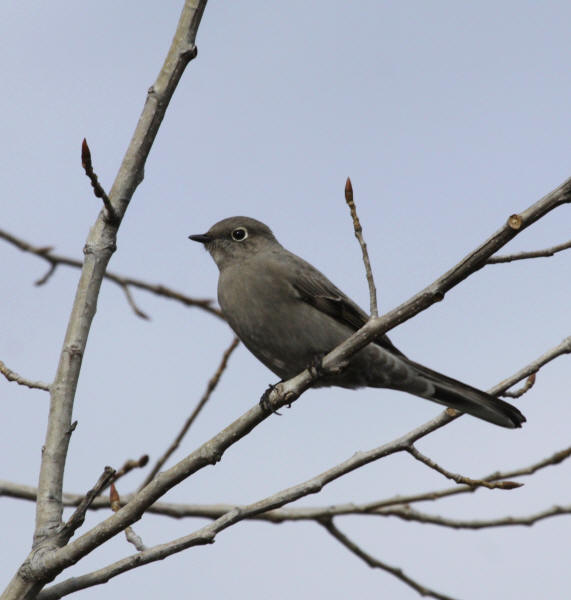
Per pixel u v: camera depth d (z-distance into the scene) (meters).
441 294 9.08
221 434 9.61
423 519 12.86
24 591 9.24
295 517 13.18
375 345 12.66
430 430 10.66
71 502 13.04
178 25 11.02
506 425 11.89
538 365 11.52
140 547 10.07
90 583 9.38
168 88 10.92
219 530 9.75
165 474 9.39
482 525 12.80
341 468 10.50
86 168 10.08
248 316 13.77
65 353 10.27
